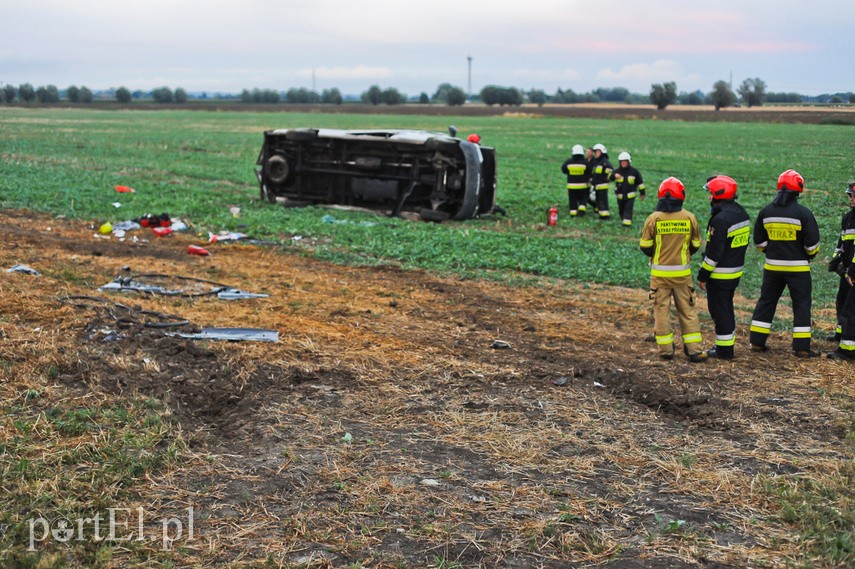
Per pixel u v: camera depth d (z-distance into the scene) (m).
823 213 21.98
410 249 15.12
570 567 4.80
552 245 16.31
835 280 14.14
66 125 62.22
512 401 7.40
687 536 5.11
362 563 4.79
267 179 21.73
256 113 105.44
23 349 7.75
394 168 19.95
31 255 12.95
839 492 5.69
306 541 5.01
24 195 20.52
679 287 8.80
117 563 4.74
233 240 15.91
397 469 5.98
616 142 51.03
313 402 7.20
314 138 20.69
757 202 24.00
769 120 80.25
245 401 7.16
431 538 5.06
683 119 87.19
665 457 6.28
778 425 6.97
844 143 48.50
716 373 8.34
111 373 7.49
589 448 6.43
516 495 5.63
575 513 5.41
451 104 149.25
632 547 5.02
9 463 5.71
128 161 32.72
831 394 7.72
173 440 6.29
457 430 6.72
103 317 9.03
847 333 8.89
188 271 12.60
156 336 8.55
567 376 8.10
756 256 16.11
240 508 5.38
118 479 5.61
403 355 8.53
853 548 4.92
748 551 4.96
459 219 19.62
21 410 6.58
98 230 16.64
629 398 7.72
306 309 10.30
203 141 46.41
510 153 42.31
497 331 9.80
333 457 6.16
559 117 96.19
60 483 5.51
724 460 6.27
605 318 10.72
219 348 8.25
